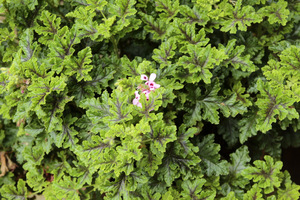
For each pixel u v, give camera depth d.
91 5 0.95
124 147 0.86
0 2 0.97
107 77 0.94
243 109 0.93
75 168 0.94
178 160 0.90
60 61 0.92
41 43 1.00
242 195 0.95
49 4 1.01
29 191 1.05
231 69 0.95
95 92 0.98
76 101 0.93
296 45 0.97
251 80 0.99
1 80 0.92
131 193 0.93
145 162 0.88
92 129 0.89
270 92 0.91
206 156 0.95
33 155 0.97
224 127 0.99
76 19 1.01
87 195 0.97
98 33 0.94
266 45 1.01
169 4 0.96
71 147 0.93
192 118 0.94
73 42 0.93
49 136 0.95
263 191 0.98
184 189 0.92
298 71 0.92
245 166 0.96
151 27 0.98
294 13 1.01
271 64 0.94
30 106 0.89
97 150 0.88
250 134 0.94
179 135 0.91
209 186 0.95
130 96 0.89
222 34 1.02
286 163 1.13
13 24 1.00
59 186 0.95
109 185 0.89
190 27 0.94
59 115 0.91
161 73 0.93
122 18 0.95
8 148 1.07
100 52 0.98
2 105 0.96
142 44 1.03
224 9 0.96
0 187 1.06
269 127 0.90
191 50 0.91
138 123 0.89
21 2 1.00
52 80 0.89
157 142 0.86
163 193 0.93
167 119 0.93
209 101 0.94
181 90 0.96
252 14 0.94
